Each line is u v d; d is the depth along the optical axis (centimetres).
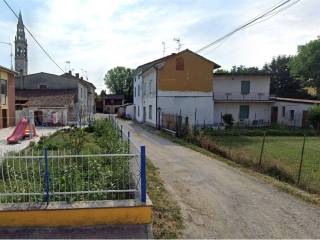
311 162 1253
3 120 2433
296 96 5603
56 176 636
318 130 2489
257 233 549
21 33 3067
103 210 548
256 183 877
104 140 1212
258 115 3291
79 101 4084
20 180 667
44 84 3972
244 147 1659
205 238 525
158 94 2825
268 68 6144
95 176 643
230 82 3288
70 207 544
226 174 983
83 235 519
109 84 8862
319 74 4500
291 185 880
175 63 2841
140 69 3825
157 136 2145
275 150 1574
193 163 1155
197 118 2903
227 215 628
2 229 530
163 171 1008
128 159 650
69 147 1067
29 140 1625
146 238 516
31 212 537
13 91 2686
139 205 555
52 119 2783
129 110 4922
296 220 609
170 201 695
